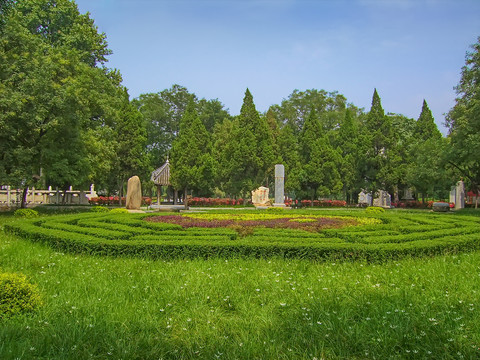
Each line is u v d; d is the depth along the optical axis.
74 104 18.95
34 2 25.67
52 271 6.85
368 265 7.90
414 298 5.35
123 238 9.56
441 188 37.91
